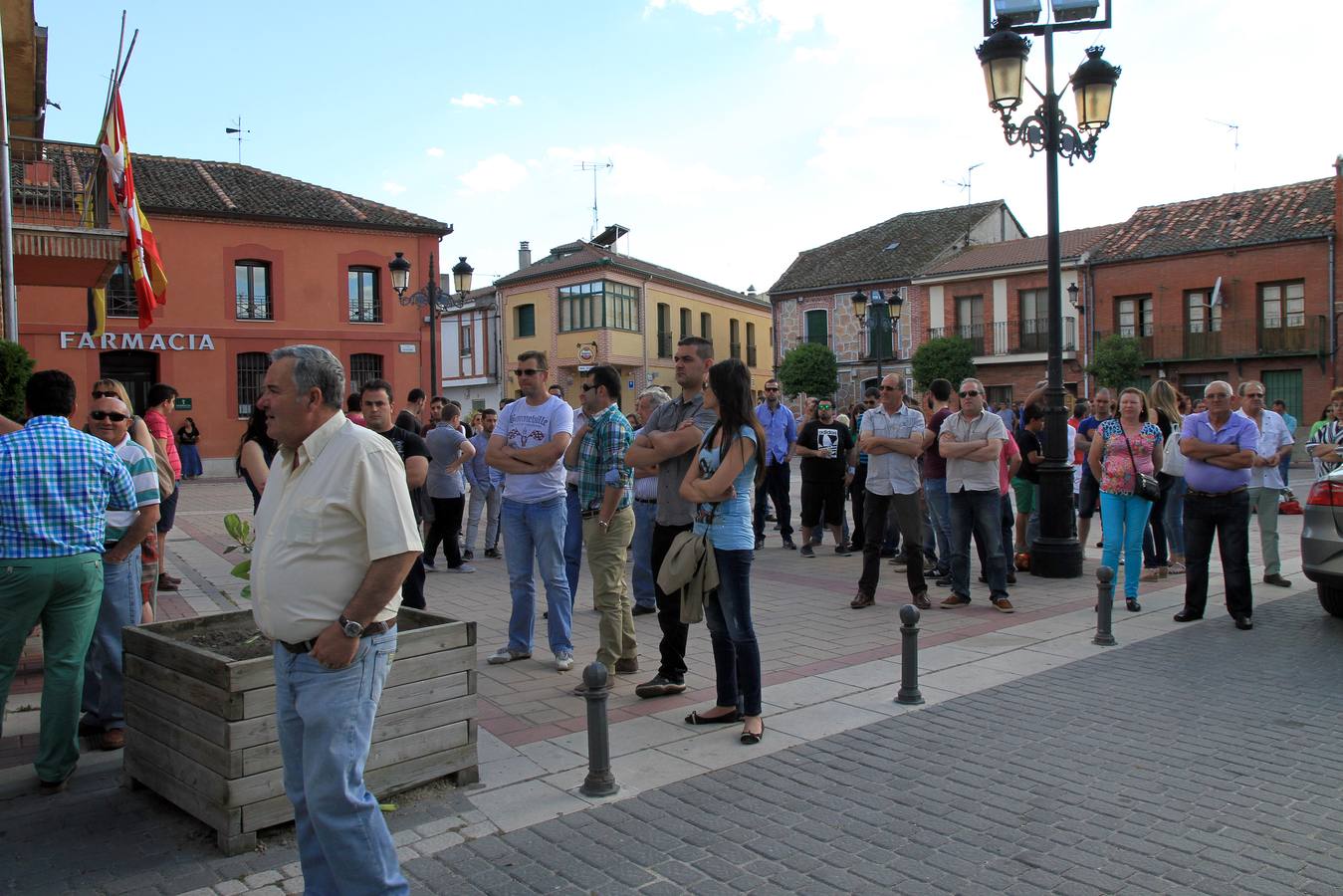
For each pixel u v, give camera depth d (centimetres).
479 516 1169
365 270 3134
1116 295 3228
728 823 379
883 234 4178
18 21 1213
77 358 2705
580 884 331
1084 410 1300
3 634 396
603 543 582
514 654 636
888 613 799
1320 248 2836
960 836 365
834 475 1148
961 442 799
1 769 443
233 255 2902
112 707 476
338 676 275
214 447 2883
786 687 572
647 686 557
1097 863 342
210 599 863
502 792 411
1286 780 420
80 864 346
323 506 274
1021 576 988
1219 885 325
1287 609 792
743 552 481
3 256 945
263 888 329
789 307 4069
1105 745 467
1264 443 898
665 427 568
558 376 3875
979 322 3566
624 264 3806
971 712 522
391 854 283
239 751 353
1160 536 966
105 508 427
